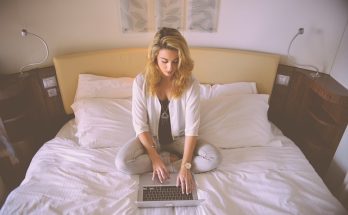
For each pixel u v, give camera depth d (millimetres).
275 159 1475
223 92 1857
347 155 1591
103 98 1772
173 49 1231
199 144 1467
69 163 1398
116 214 1104
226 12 1851
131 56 1912
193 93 1399
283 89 1969
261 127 1632
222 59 1911
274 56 1847
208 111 1678
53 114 1958
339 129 1624
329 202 1197
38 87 1819
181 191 1235
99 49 1942
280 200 1181
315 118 1750
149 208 1160
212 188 1247
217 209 1124
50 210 1112
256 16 1841
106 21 1856
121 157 1327
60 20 1770
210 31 1928
